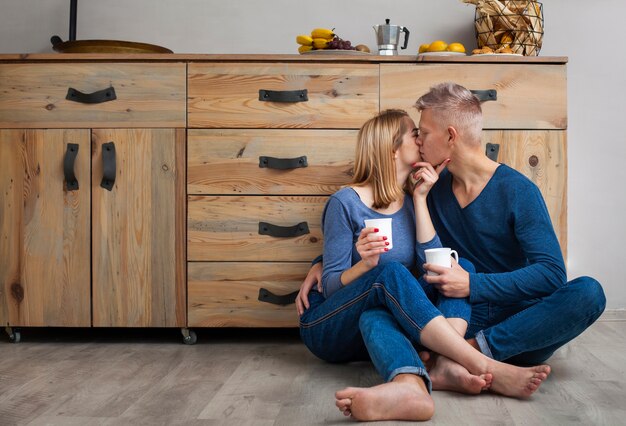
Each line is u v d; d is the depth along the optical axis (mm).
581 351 2277
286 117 2406
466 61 2391
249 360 2191
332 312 1936
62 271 2443
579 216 2893
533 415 1596
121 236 2434
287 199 2410
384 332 1694
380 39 2615
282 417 1591
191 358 2227
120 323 2441
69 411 1647
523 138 2398
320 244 2406
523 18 2582
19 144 2439
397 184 2033
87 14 2881
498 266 2027
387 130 2014
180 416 1603
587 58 2859
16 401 1735
